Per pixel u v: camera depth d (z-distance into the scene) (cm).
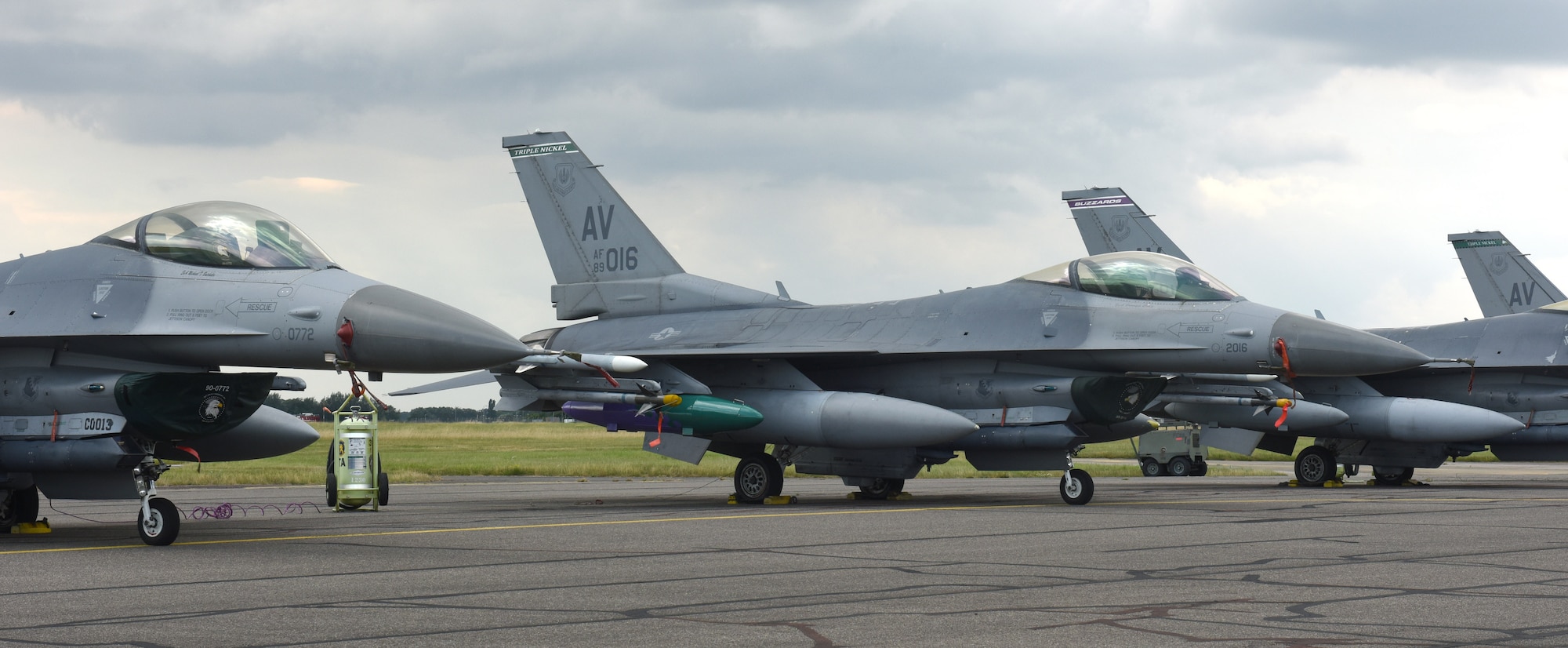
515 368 1662
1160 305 1741
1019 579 915
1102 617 744
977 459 1867
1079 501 1764
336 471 1702
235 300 1172
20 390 1198
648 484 2612
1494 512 1559
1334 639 673
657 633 697
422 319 1140
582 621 738
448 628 715
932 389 1867
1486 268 3291
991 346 1802
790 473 3133
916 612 765
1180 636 683
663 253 2220
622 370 1572
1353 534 1249
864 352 1823
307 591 861
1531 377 2462
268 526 1398
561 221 2305
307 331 1141
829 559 1043
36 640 680
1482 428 2312
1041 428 1767
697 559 1045
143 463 1195
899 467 1880
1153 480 2894
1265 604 791
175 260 1220
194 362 1198
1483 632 695
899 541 1200
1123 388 1762
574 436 7975
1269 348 1659
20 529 1352
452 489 2383
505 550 1124
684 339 2084
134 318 1182
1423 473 3328
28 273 1262
